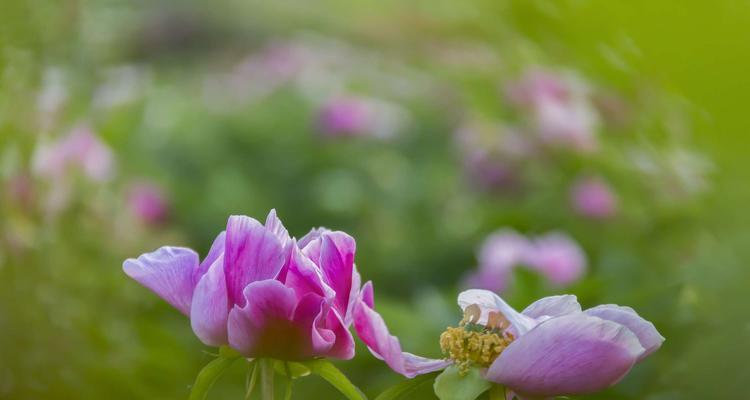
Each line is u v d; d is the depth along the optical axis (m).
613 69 1.47
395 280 3.84
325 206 4.73
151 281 1.24
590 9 1.36
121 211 2.60
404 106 5.57
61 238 2.00
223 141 5.23
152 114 4.79
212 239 4.33
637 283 1.90
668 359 1.51
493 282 2.50
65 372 1.57
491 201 3.58
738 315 1.34
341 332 1.22
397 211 4.64
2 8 1.75
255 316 1.21
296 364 1.23
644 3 1.21
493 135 3.33
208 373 1.23
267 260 1.22
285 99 5.77
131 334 1.79
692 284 1.50
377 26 6.16
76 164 2.18
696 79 1.21
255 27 8.99
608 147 2.42
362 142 5.09
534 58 2.20
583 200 2.64
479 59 3.04
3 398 1.53
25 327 1.59
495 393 1.22
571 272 2.48
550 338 1.20
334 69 5.97
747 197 1.40
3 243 1.71
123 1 2.53
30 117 1.87
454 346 1.23
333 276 1.23
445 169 4.91
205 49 8.66
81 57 2.20
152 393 1.62
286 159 5.09
